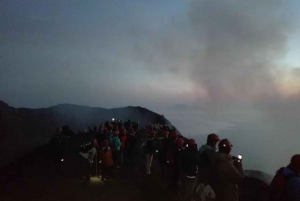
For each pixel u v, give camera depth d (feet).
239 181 23.99
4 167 59.00
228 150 25.07
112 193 41.52
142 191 42.39
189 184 32.81
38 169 57.21
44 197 39.68
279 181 18.43
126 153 63.67
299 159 18.71
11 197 39.68
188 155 33.01
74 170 56.49
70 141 90.94
